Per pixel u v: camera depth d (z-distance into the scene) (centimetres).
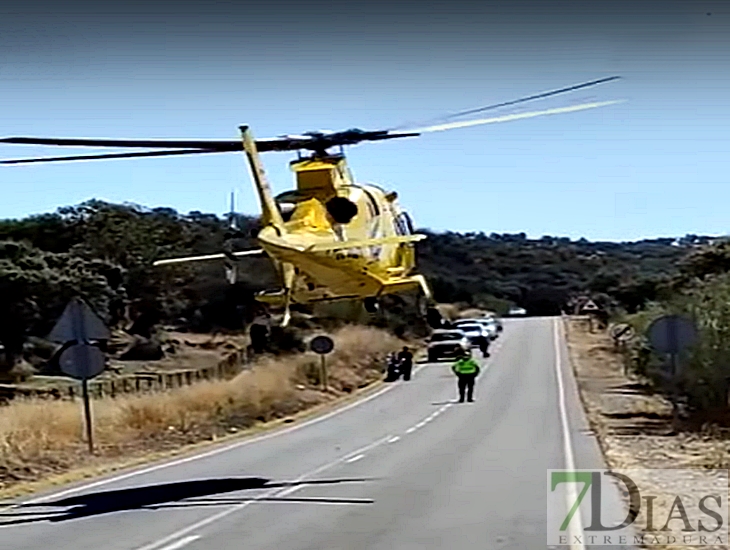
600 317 10006
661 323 2720
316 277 2052
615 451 2577
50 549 1510
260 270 4703
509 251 16162
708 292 3347
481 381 5350
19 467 2480
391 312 8381
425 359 7206
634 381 4966
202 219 8450
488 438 3011
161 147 1861
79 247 7769
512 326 10425
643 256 15938
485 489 2012
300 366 5356
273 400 4319
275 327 2548
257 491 2077
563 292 14912
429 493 1981
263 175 1962
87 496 2081
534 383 5112
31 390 4672
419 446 2873
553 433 3086
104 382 4875
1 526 1741
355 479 2228
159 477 2369
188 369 6228
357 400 4816
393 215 2255
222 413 3825
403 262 2275
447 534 1542
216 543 1522
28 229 7962
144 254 7825
